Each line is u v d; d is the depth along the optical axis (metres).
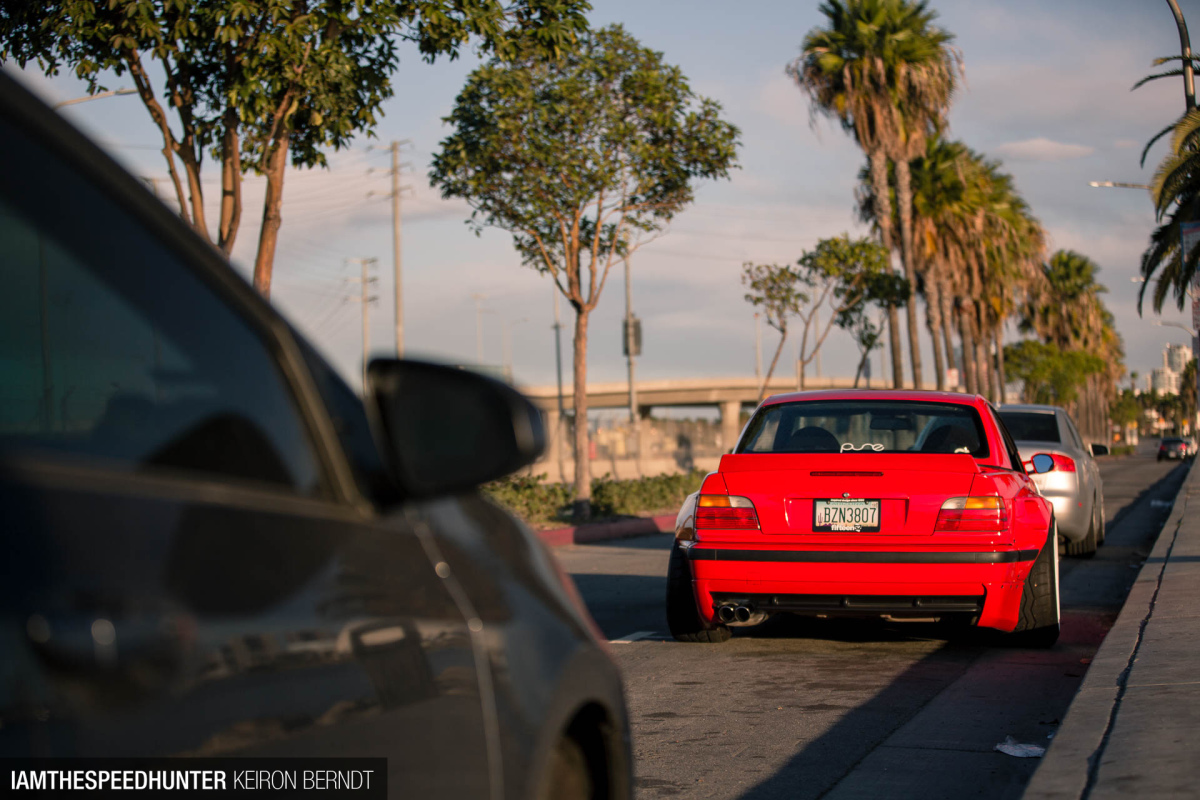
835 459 6.82
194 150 11.45
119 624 1.37
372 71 11.72
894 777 4.66
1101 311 93.38
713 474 7.05
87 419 1.59
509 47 11.82
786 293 30.94
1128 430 146.62
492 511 2.54
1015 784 4.54
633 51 17.95
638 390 92.44
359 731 1.76
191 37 10.62
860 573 6.62
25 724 1.25
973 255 46.22
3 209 1.50
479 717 2.04
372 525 1.94
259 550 1.65
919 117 34.44
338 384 2.03
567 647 2.40
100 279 1.62
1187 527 14.20
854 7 33.59
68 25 9.80
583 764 2.60
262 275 11.55
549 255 19.56
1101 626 8.30
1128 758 3.98
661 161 18.22
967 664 6.93
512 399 1.99
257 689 1.58
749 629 8.30
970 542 6.59
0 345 1.58
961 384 58.19
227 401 1.73
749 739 5.28
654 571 12.91
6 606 1.26
